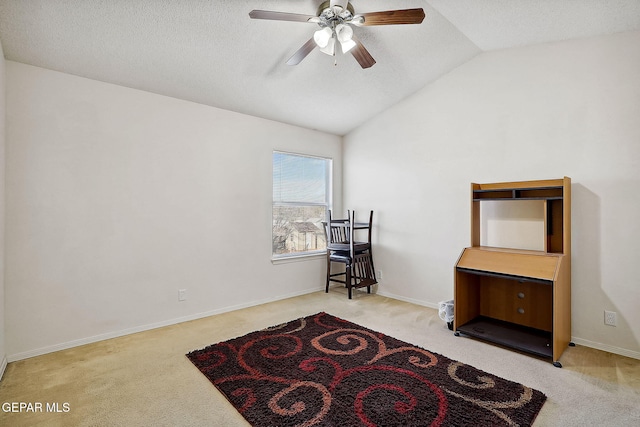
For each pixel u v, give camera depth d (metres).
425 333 3.04
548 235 2.85
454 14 2.65
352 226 4.12
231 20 2.44
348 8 2.28
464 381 2.18
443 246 3.72
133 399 1.99
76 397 2.01
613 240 2.63
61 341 2.67
